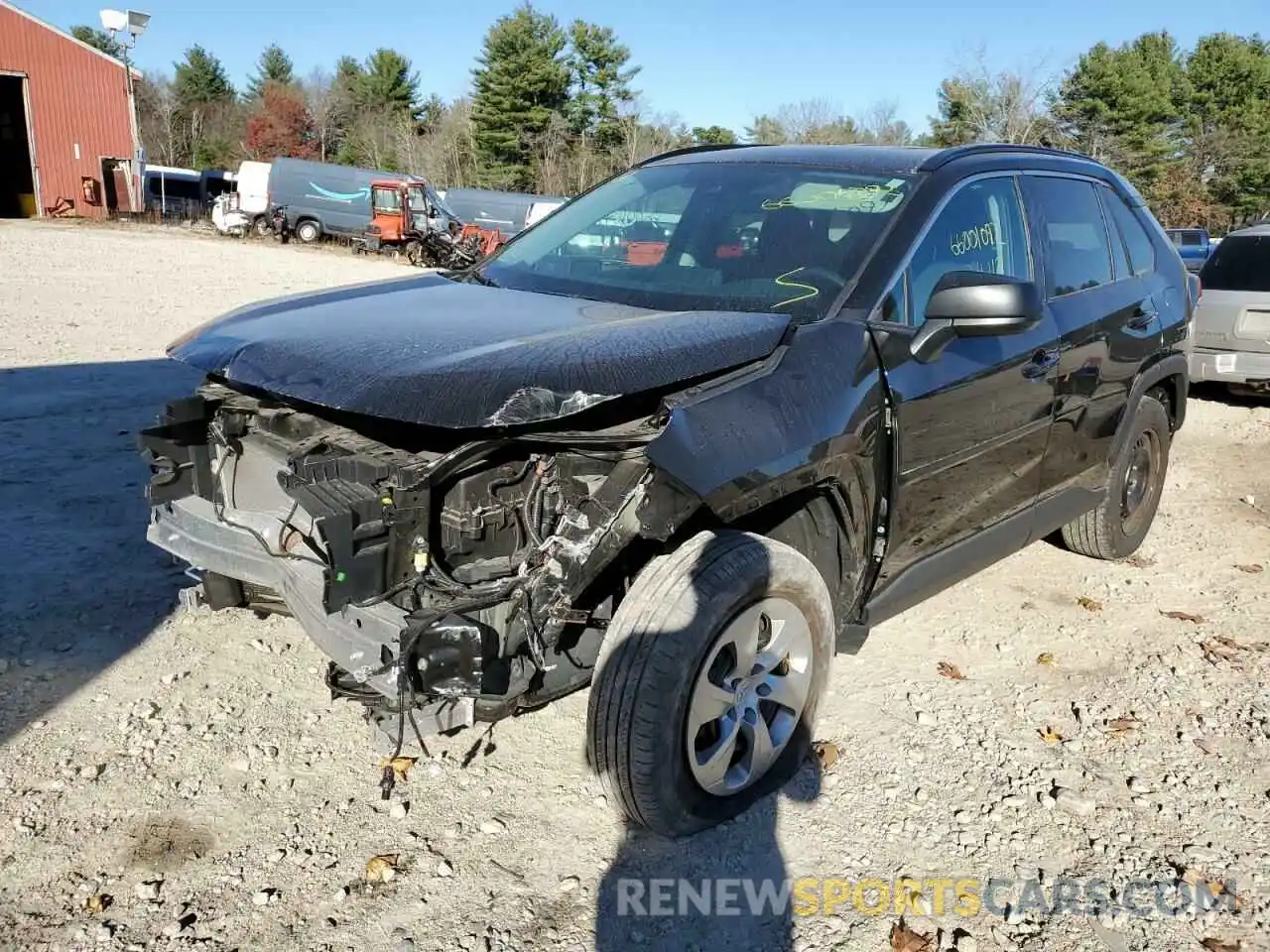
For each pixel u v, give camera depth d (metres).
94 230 32.34
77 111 37.53
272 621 4.16
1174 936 2.71
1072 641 4.41
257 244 31.95
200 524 3.31
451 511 2.71
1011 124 45.56
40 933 2.54
